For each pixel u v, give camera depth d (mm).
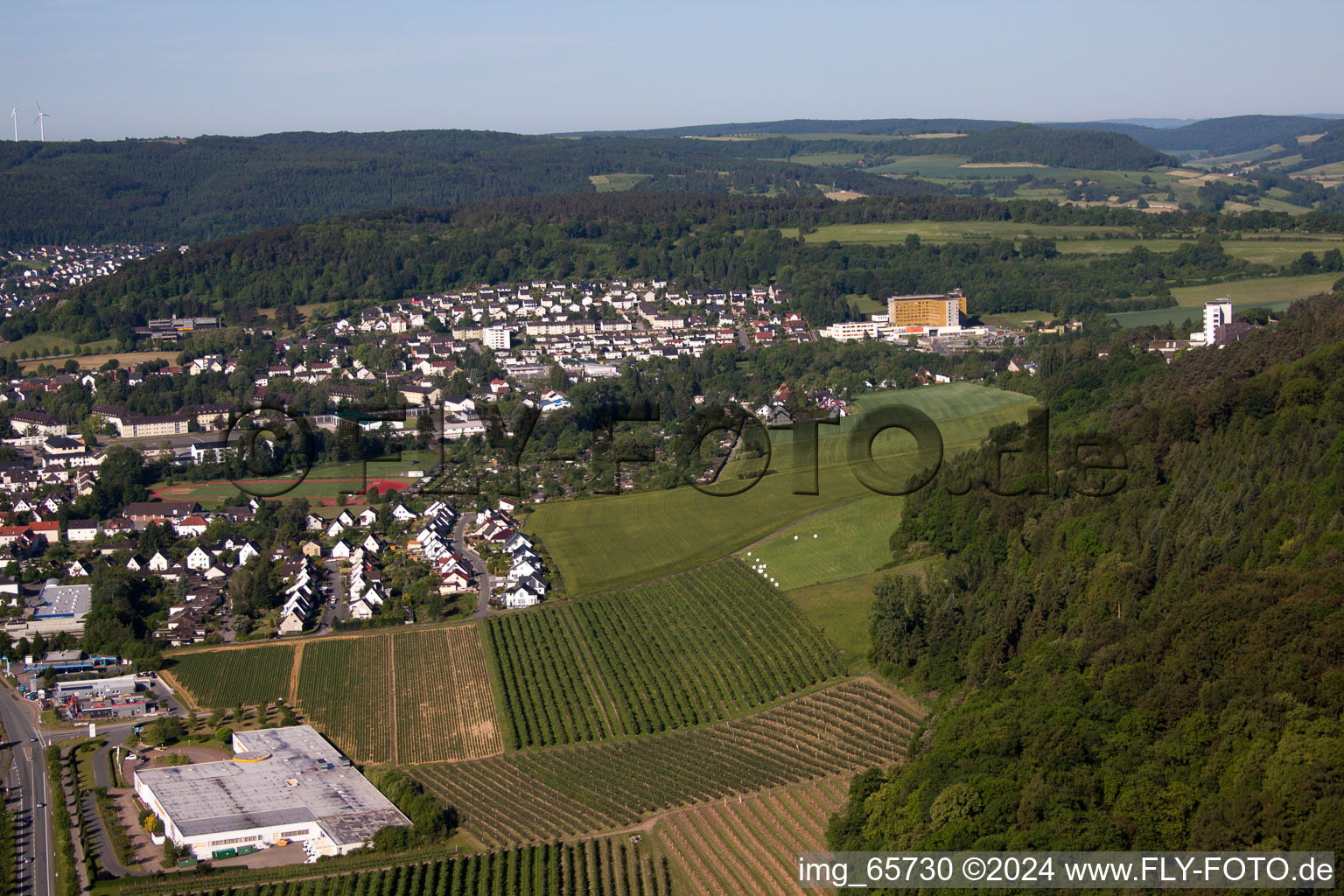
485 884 185500
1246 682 167500
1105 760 168875
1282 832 144375
